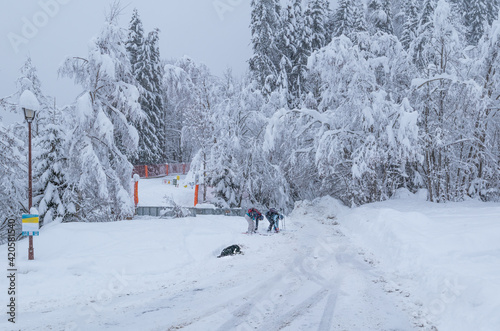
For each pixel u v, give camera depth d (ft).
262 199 78.48
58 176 49.88
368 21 101.86
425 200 56.49
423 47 61.46
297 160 70.23
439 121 56.08
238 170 73.41
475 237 24.84
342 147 60.03
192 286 23.04
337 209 60.80
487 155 55.77
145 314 17.95
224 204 71.00
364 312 17.69
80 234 33.88
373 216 40.52
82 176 49.73
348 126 61.21
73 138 51.08
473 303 15.25
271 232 42.88
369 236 36.50
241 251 32.78
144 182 108.78
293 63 107.65
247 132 80.74
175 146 160.97
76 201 50.34
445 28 54.49
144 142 119.65
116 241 33.04
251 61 99.25
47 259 26.96
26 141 70.13
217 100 81.10
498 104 54.08
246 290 21.76
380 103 55.11
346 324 16.19
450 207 45.80
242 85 79.36
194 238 34.63
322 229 45.57
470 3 106.73
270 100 82.12
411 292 20.36
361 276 24.41
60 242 32.32
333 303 19.08
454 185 56.65
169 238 34.40
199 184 84.74
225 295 20.86
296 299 19.88
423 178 64.08
